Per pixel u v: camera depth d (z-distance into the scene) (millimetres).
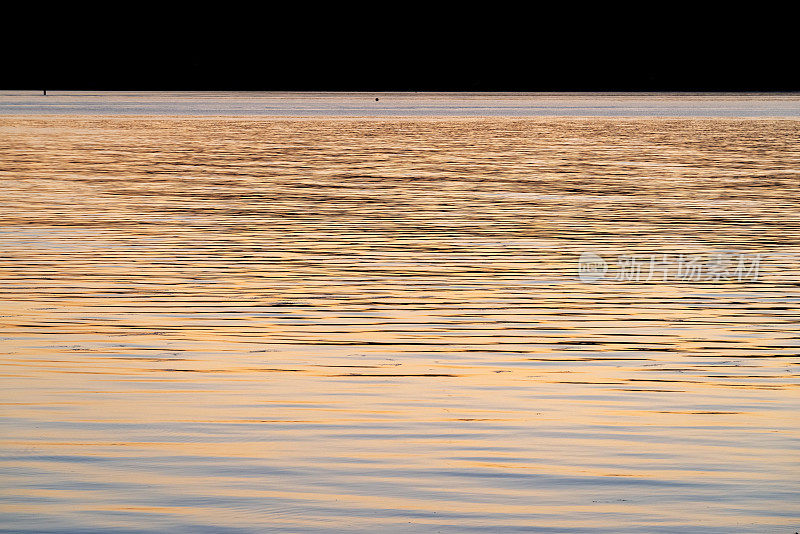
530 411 24109
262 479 19922
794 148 111750
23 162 91750
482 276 40906
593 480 19969
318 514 18406
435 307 35375
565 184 74438
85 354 28969
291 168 86875
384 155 101438
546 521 18172
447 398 25078
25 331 31625
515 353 29469
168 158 97250
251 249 47094
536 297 37125
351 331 31938
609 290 38531
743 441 22109
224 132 142375
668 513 18516
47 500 18938
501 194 68250
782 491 19453
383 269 42344
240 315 34031
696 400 25016
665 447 21734
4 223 54625
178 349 29609
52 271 41625
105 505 18734
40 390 25453
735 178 78688
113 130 145125
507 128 155500
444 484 19734
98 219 56312
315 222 55562
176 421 23188
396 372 27375
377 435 22375
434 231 52438
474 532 17734
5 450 21312
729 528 17922
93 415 23578
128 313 34188
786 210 60156
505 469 20484
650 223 55062
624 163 92250
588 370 27672
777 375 27266
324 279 40219
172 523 18031
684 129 152375
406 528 17875
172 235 51094
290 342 30531
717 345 30484
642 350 29844
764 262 44062
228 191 69812
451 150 108625
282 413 23828
